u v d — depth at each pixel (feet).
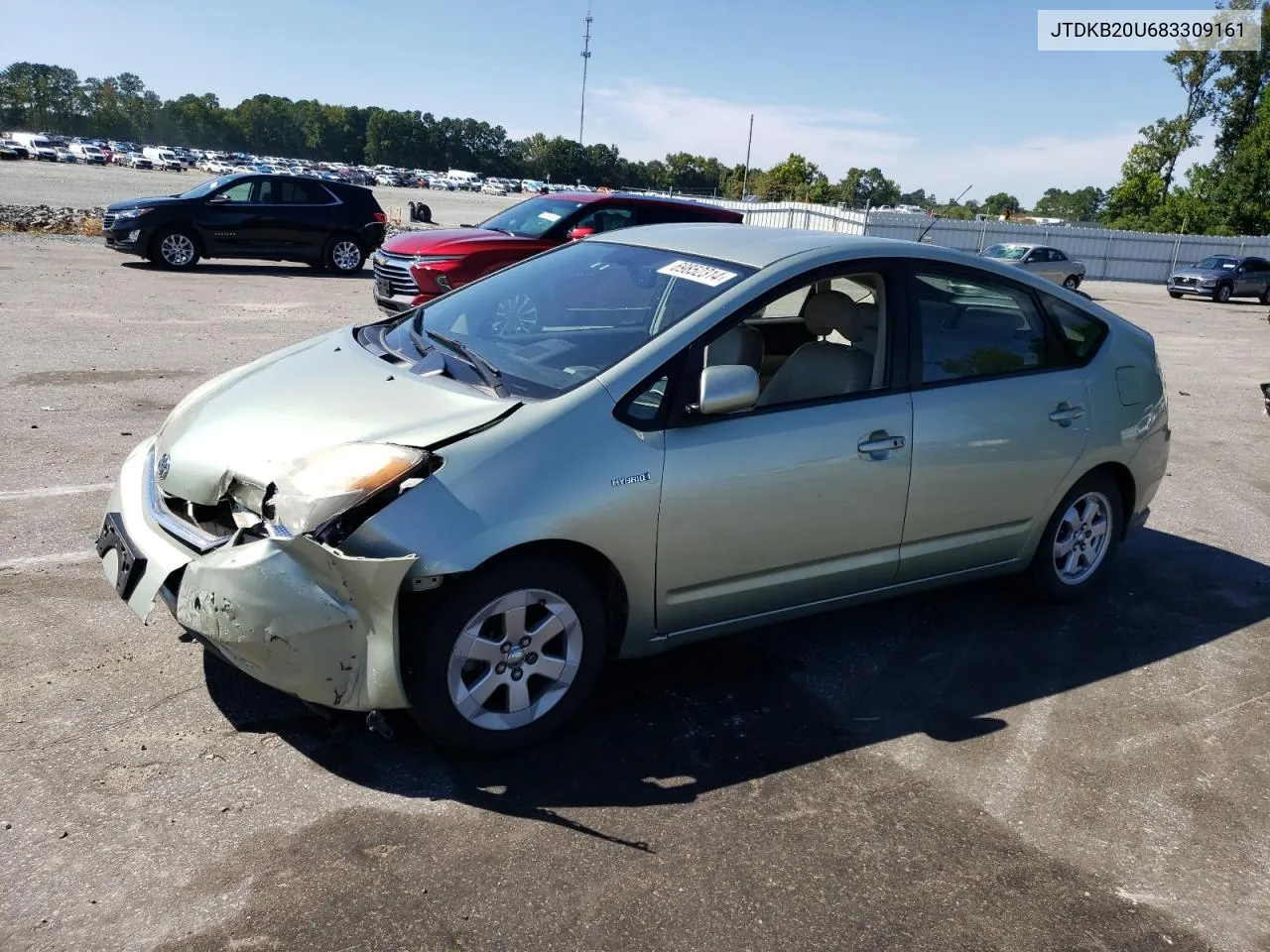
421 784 10.32
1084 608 16.52
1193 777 11.75
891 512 13.16
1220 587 17.94
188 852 9.06
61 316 36.83
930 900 9.29
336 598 9.57
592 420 10.83
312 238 60.75
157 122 608.60
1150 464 16.52
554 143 592.19
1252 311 93.04
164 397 25.62
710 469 11.38
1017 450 14.34
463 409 10.86
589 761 11.02
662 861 9.48
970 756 11.82
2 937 7.93
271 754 10.63
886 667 13.92
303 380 12.20
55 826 9.25
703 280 12.71
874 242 13.76
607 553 10.82
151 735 10.78
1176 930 9.20
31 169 197.67
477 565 9.84
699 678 13.14
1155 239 133.08
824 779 11.06
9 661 12.03
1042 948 8.82
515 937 8.36
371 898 8.66
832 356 13.14
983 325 14.40
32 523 16.43
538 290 13.89
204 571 9.68
